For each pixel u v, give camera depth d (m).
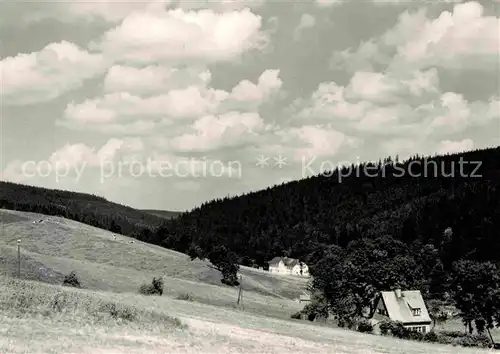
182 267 159.62
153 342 43.06
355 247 158.38
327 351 52.62
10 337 36.94
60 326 43.41
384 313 105.62
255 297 136.25
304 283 183.62
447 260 184.50
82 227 189.25
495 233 193.75
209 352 42.59
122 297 73.81
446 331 109.38
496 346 90.56
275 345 52.28
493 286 104.62
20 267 107.62
